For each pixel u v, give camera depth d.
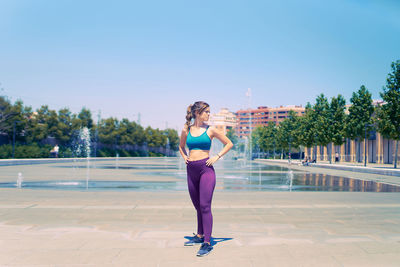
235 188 12.38
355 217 6.33
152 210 6.95
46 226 5.36
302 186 13.68
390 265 3.43
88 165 32.53
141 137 74.94
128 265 3.40
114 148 66.94
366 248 4.07
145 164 37.75
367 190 12.28
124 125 69.94
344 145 59.97
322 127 40.19
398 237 4.69
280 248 4.06
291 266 3.38
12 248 4.03
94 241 4.39
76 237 4.61
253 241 4.42
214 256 3.72
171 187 12.23
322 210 7.12
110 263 3.46
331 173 24.47
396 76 26.61
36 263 3.46
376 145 49.50
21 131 41.38
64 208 7.14
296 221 5.89
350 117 34.66
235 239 4.53
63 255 3.74
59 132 47.88
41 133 43.75
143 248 4.05
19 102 42.38
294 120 63.53
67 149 49.56
